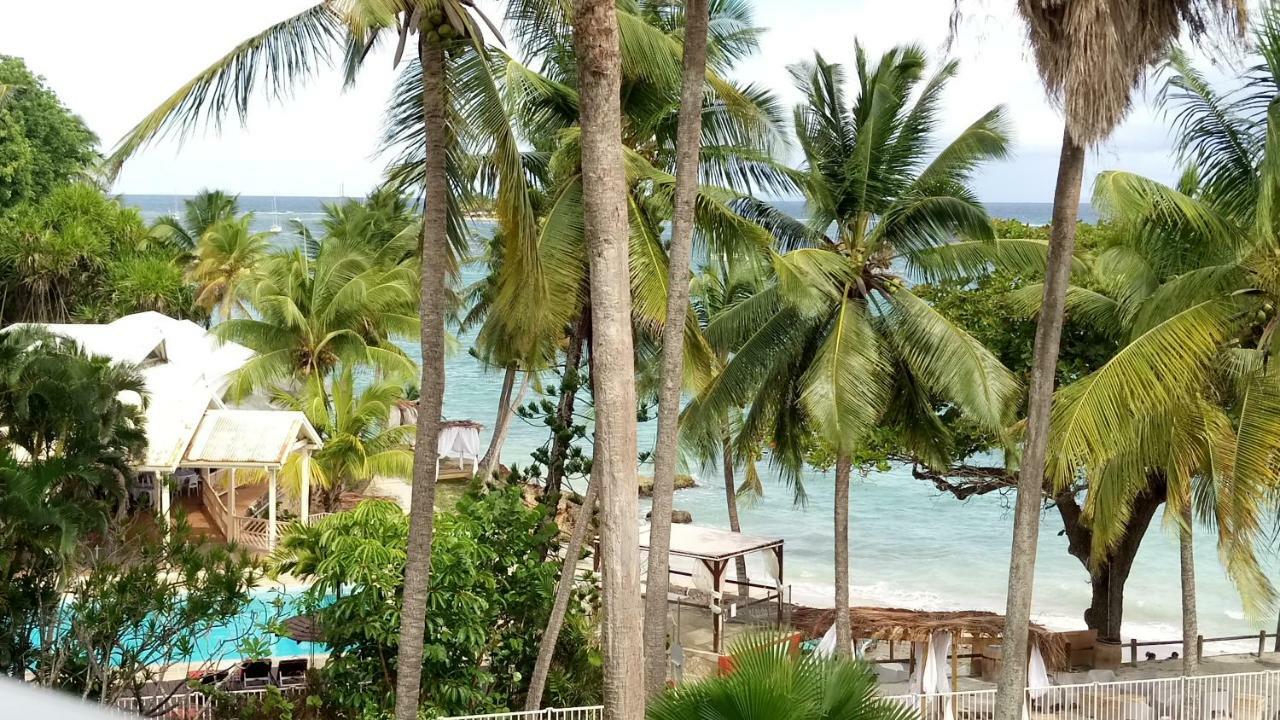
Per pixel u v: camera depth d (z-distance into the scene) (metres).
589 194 9.41
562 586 15.88
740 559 27.55
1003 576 37.47
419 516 12.12
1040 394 13.91
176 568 15.30
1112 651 22.86
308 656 20.53
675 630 23.58
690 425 18.52
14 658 13.77
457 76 11.69
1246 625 33.06
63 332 31.95
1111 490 16.84
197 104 10.60
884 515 45.47
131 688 14.75
